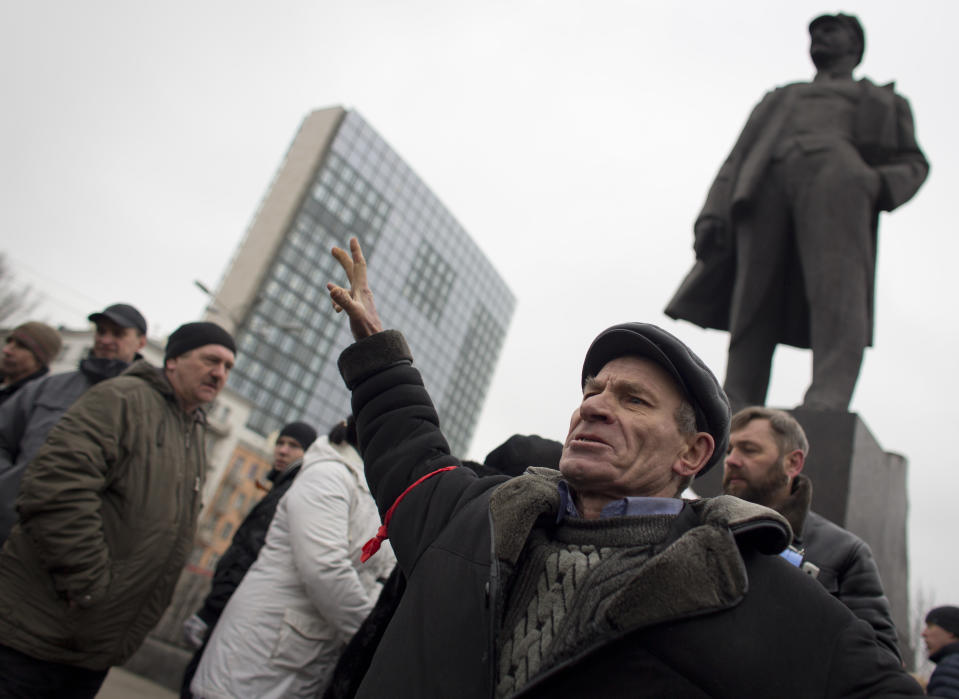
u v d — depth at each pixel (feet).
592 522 4.19
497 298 335.67
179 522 8.68
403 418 5.87
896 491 12.91
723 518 3.76
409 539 5.05
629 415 4.52
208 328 9.06
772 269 15.92
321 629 7.85
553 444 7.10
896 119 15.93
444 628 4.16
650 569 3.54
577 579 3.86
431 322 297.33
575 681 3.53
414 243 289.12
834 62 17.21
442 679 3.97
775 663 3.44
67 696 7.79
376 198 275.80
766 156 16.25
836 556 7.48
